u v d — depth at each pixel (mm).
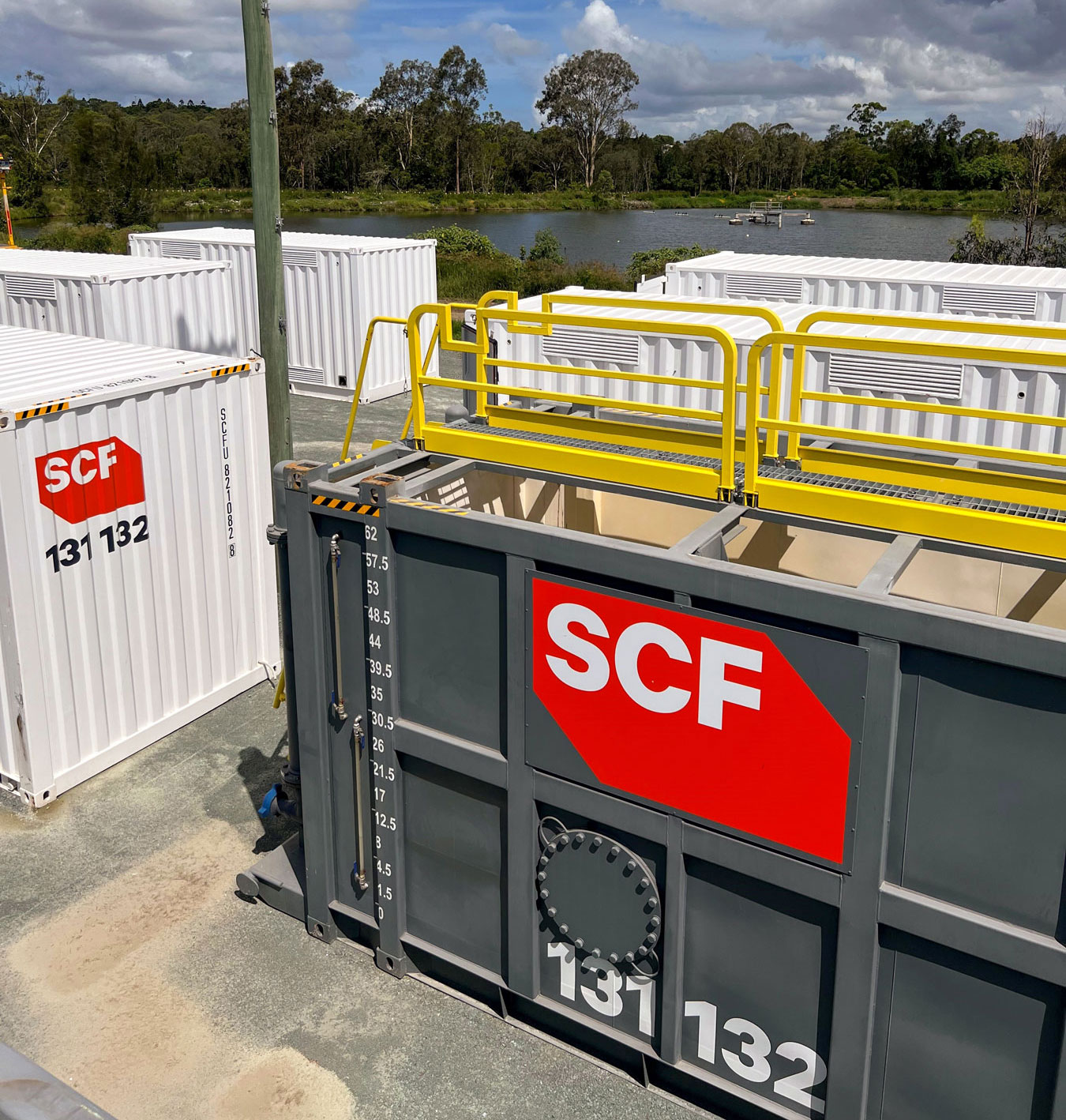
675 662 3457
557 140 130500
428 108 122375
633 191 134250
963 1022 3260
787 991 3611
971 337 8812
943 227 81188
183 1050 4383
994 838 3027
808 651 3164
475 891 4375
